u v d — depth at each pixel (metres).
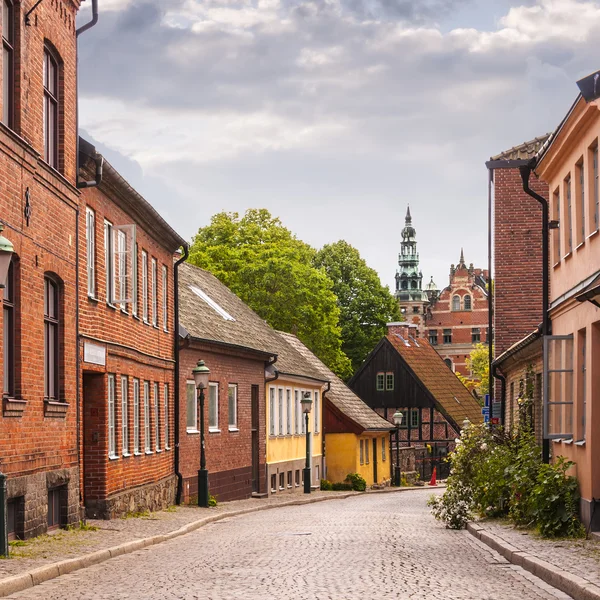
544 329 24.41
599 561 14.98
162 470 31.83
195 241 74.50
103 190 25.03
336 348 75.56
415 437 82.81
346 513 32.31
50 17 20.70
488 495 24.42
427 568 15.41
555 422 22.09
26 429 18.56
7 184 17.61
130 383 27.70
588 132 20.02
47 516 20.16
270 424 47.25
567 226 22.91
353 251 93.75
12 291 18.22
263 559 16.91
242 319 46.69
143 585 13.64
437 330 146.62
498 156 37.72
